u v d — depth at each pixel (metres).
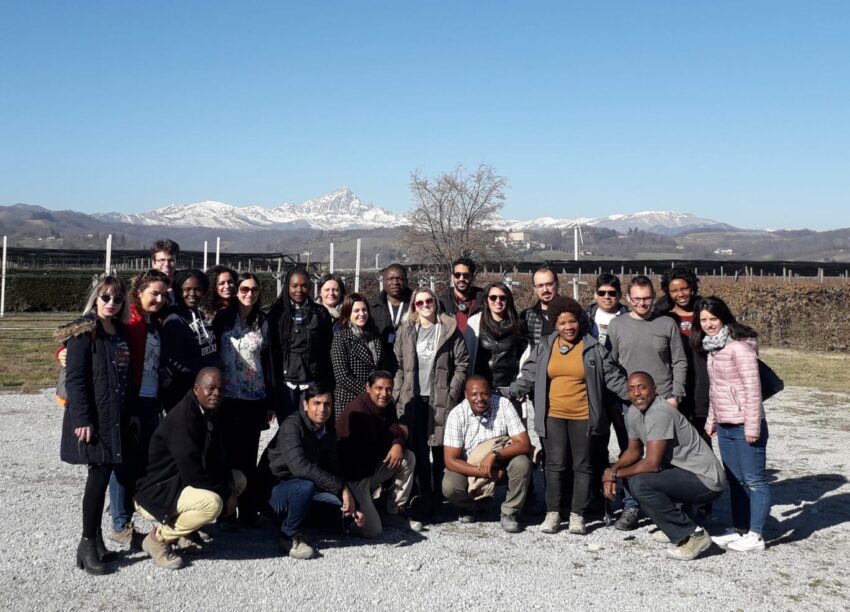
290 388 6.49
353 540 6.11
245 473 6.25
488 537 6.28
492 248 34.47
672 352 6.43
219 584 5.10
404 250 35.34
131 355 5.50
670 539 5.82
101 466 5.24
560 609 4.84
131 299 5.64
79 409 5.08
